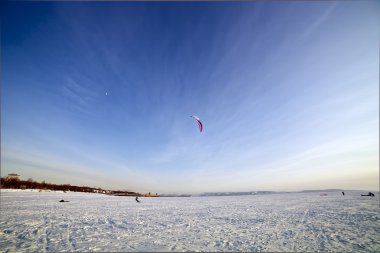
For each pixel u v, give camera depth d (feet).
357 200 111.75
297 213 59.31
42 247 25.08
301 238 30.48
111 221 43.45
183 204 100.58
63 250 23.95
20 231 32.96
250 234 32.91
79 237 29.71
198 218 50.19
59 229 34.71
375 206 75.61
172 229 36.19
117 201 112.88
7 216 46.83
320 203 94.27
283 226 39.75
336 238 30.53
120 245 25.80
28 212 53.72
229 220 47.21
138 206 82.64
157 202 117.39
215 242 27.84
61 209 62.44
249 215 56.08
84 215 51.34
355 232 34.37
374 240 29.35
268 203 102.42
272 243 27.73
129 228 36.45
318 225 40.63
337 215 53.93
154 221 44.70
